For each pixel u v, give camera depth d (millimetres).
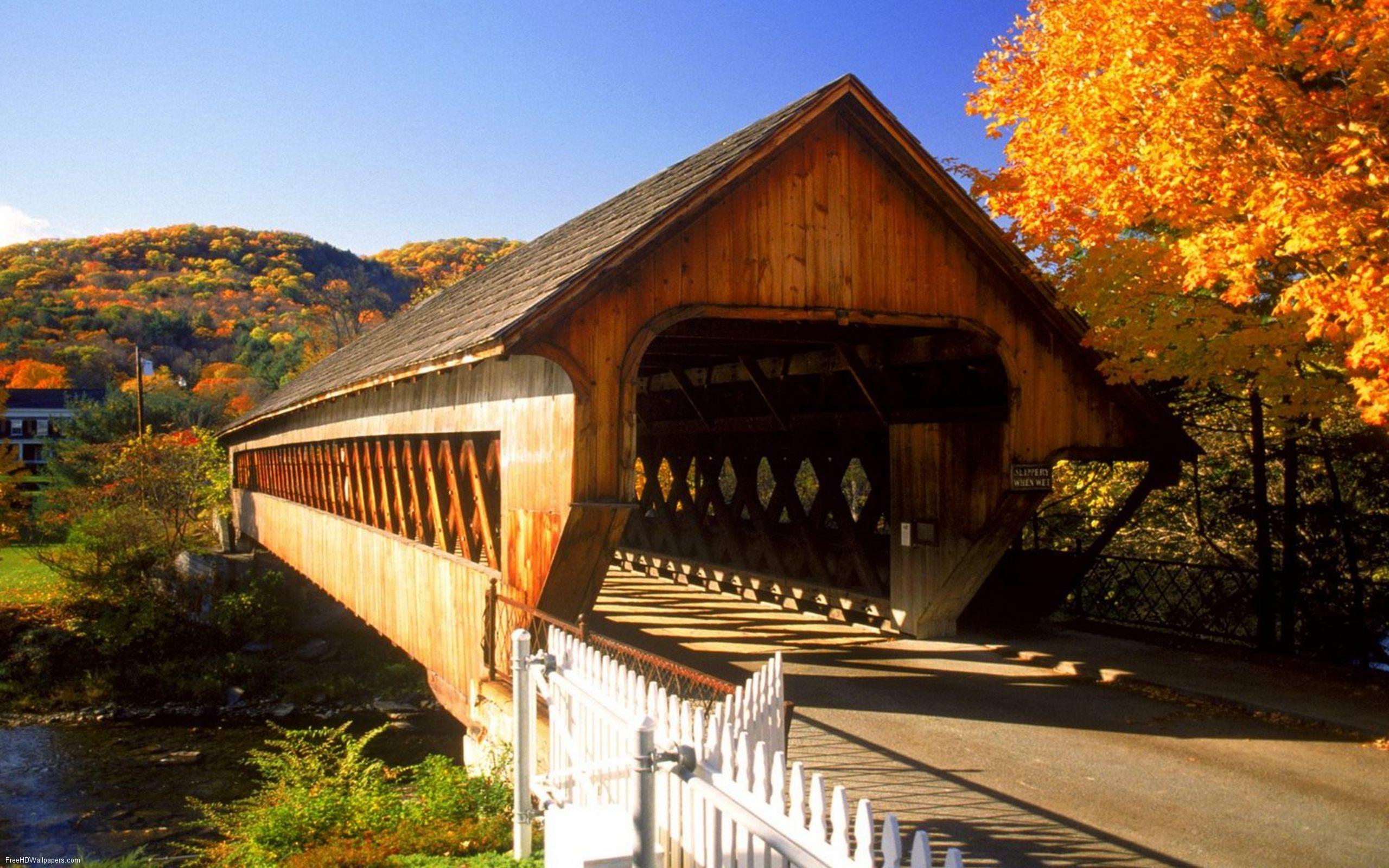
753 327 10359
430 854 6453
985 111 9734
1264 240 7141
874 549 12773
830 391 12695
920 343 11086
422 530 11664
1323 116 7387
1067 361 10414
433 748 19031
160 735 20453
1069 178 8906
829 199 9062
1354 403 8508
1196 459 11375
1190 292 9398
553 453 7934
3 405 53094
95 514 30594
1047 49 9023
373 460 13984
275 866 6969
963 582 10930
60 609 27375
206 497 34500
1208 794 6129
